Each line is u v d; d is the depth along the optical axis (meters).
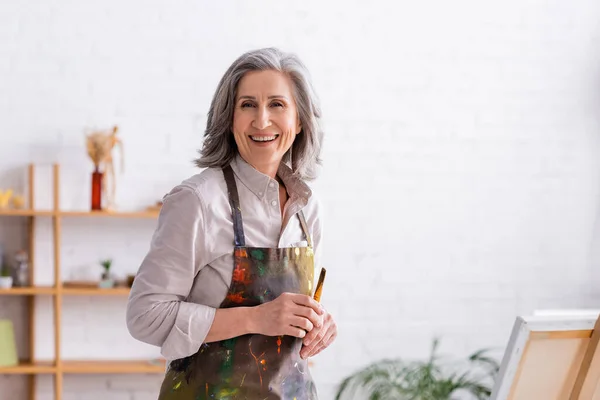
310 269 1.83
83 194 3.87
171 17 3.92
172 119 3.93
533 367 1.48
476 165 4.10
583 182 4.16
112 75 3.89
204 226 1.71
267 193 1.78
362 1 4.02
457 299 4.09
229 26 3.95
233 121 1.78
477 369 4.07
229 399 1.72
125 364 3.83
